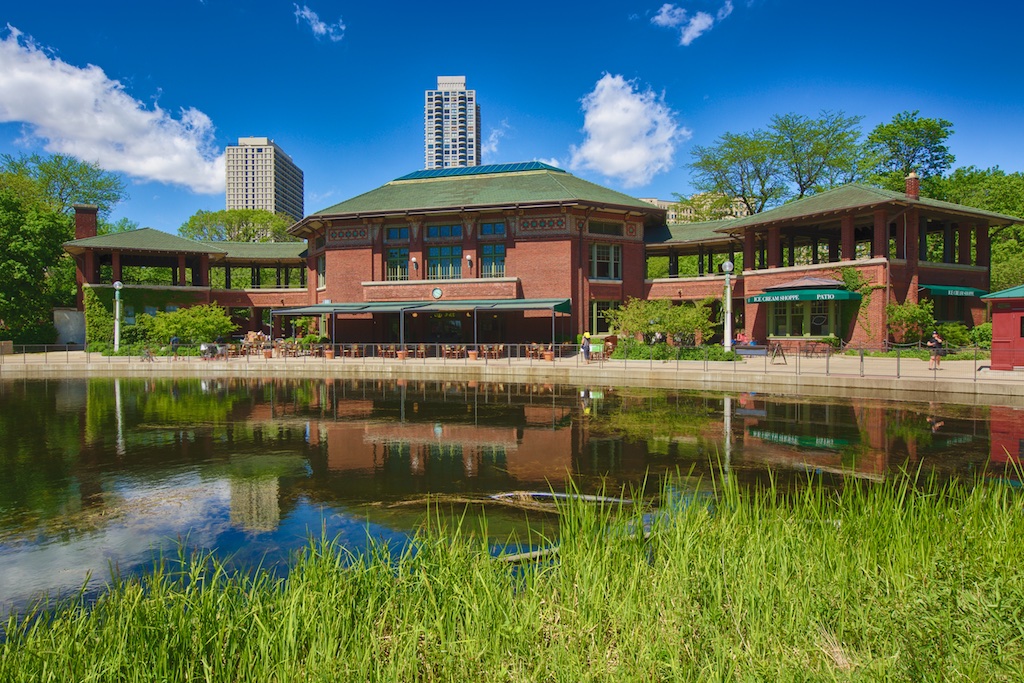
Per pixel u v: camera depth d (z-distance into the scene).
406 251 38.59
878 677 3.12
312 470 10.26
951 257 35.78
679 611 3.91
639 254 39.12
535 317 36.09
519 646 3.65
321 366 28.53
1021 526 5.02
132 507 8.30
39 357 35.72
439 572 4.52
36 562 6.43
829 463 10.24
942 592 3.62
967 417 14.82
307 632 3.75
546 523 7.33
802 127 48.38
